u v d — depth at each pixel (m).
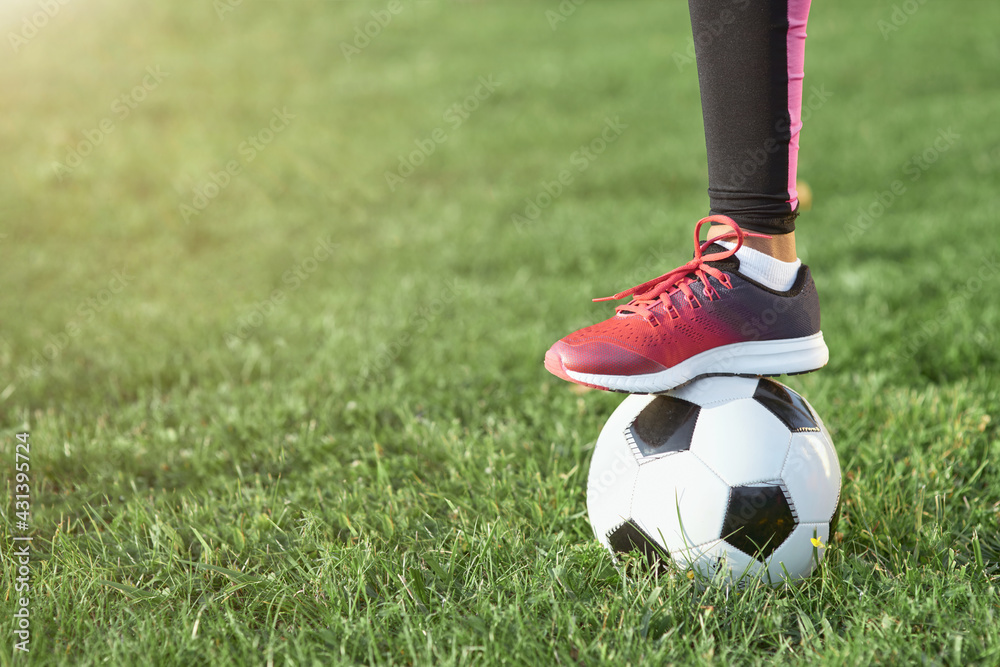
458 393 2.96
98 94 9.15
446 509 2.15
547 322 3.69
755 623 1.58
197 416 2.78
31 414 2.88
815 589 1.72
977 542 1.75
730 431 1.70
